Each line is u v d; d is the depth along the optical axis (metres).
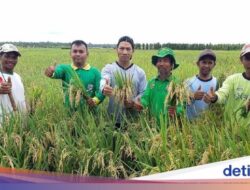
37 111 1.98
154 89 1.92
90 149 1.66
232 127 1.65
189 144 1.61
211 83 1.95
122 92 1.89
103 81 1.93
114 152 1.70
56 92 2.42
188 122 1.76
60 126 1.83
